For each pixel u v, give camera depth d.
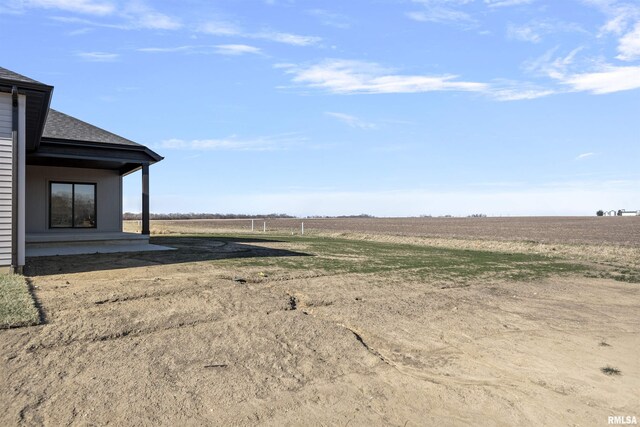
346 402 3.96
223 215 129.88
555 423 3.69
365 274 10.52
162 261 10.90
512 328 6.55
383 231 39.78
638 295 9.67
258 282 8.66
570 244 23.77
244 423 3.49
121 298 6.66
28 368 4.14
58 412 3.44
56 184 15.39
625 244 23.94
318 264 11.82
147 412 3.54
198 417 3.53
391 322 6.50
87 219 16.02
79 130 13.91
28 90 8.04
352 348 5.31
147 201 14.55
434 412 3.84
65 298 6.48
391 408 3.88
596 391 4.34
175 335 5.30
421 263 13.38
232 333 5.52
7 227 8.08
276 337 5.49
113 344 4.89
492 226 53.72
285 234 30.03
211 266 10.24
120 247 14.03
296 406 3.82
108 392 3.82
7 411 3.39
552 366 5.00
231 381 4.22
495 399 4.13
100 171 16.25
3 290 6.57
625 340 6.07
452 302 8.05
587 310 7.95
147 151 14.08
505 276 11.55
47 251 12.64
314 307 7.09
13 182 8.09
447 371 4.79
